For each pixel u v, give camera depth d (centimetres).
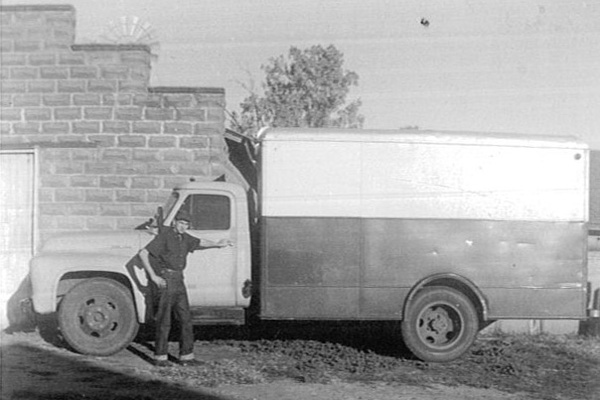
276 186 920
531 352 988
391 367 898
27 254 1069
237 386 791
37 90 1094
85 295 901
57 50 1091
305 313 915
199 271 924
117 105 1089
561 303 929
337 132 927
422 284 918
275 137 922
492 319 927
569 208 934
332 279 917
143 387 776
